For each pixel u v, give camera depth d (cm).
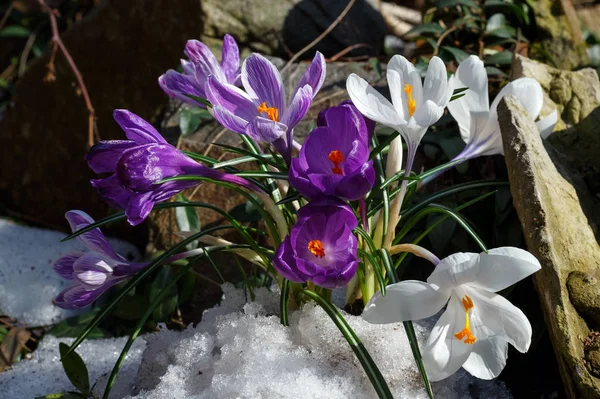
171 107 75
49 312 73
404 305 46
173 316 69
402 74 49
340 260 46
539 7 79
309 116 71
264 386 48
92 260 51
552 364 56
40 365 67
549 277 49
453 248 62
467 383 52
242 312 54
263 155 54
